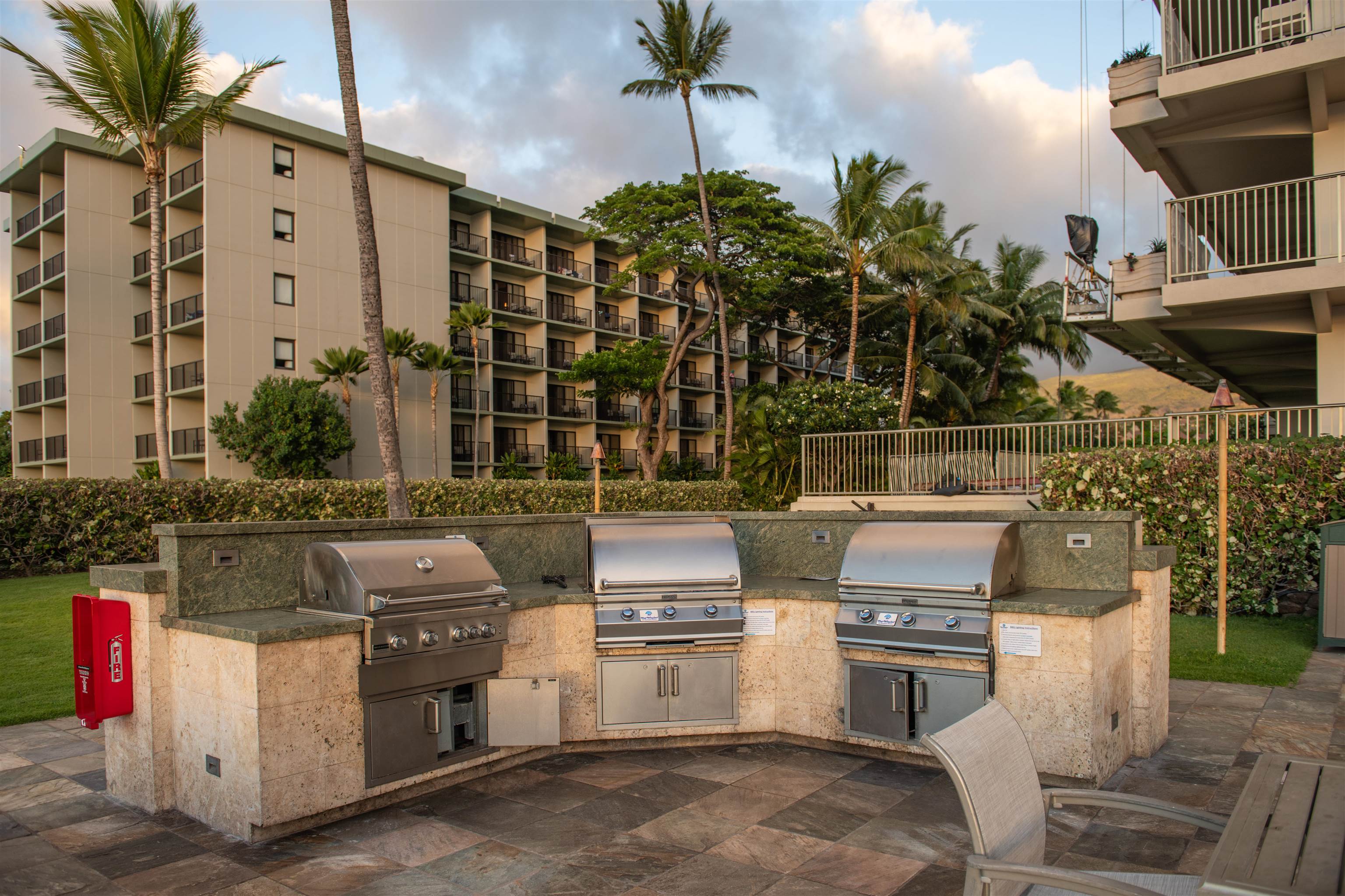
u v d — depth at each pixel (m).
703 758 4.80
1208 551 9.75
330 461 26.84
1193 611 9.86
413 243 29.84
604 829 3.77
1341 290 10.15
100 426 27.38
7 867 3.42
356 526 4.76
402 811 4.01
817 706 4.96
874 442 15.73
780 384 46.41
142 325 28.11
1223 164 13.00
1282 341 13.78
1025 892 2.25
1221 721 5.46
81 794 4.36
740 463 19.75
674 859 3.43
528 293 37.12
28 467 30.84
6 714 5.84
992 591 4.34
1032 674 4.25
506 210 35.16
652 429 41.22
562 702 4.88
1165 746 4.95
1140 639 4.75
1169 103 11.23
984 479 14.31
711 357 45.00
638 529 5.21
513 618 4.69
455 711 4.55
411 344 28.50
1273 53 10.27
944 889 3.13
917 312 28.42
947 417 34.41
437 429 30.44
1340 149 10.88
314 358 26.50
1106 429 12.20
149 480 14.50
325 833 3.75
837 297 32.78
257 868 3.38
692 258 25.67
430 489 16.27
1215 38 12.86
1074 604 4.18
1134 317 11.95
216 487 14.38
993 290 35.88
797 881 3.22
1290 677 6.61
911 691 4.57
